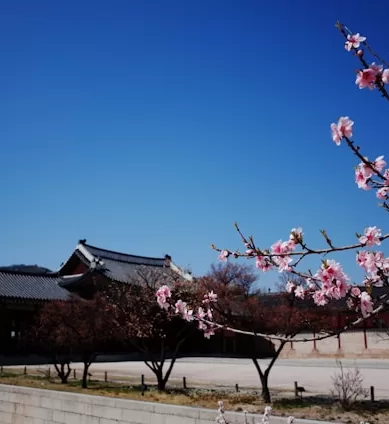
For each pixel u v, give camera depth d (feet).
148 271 123.03
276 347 156.25
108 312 80.64
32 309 150.41
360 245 16.81
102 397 51.67
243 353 166.20
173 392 69.67
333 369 112.78
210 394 67.05
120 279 159.22
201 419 43.29
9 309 148.05
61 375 84.28
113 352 148.87
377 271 17.02
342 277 16.80
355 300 17.72
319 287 18.72
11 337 147.02
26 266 270.26
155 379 93.50
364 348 138.82
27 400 59.21
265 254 19.02
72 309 84.89
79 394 53.83
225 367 124.16
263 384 61.67
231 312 63.16
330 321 59.67
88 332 81.00
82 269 173.58
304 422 38.29
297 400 60.54
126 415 48.85
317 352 146.72
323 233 17.35
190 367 125.18
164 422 45.85
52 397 56.34
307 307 63.87
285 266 18.86
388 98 14.83
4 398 62.54
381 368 112.47
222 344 170.09
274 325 62.28
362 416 50.01
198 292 68.95
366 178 16.22
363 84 14.82
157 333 77.15
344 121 15.47
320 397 64.03
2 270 160.45
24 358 142.10
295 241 18.12
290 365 125.18
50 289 161.17
